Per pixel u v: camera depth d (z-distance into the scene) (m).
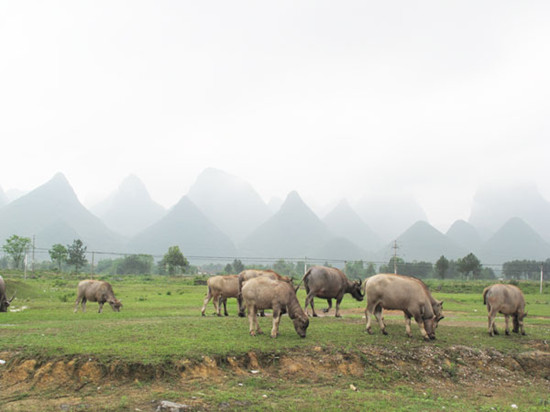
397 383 9.87
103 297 19.23
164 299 29.31
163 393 7.90
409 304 12.45
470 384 10.38
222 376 9.05
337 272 17.25
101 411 7.06
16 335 11.45
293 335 12.18
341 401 8.09
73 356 9.04
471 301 35.84
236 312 19.88
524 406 8.91
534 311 26.52
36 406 7.22
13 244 77.62
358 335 12.36
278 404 7.71
